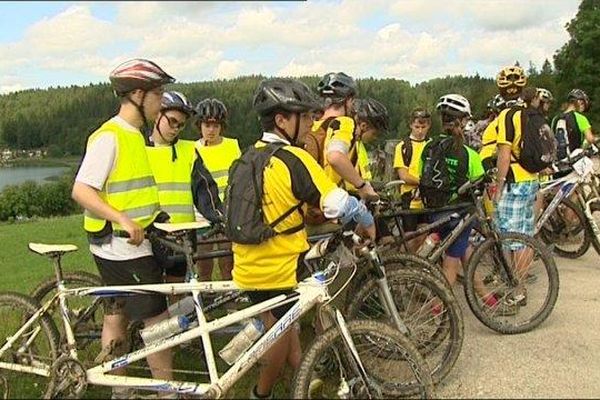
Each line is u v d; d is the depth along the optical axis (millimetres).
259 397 3977
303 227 3695
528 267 5219
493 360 4664
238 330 4051
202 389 3713
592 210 7297
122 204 3844
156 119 4320
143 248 3938
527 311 5328
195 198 4945
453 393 4180
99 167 3766
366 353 3906
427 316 4387
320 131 4531
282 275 3650
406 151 6137
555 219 7434
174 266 4422
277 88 3609
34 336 4285
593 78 50406
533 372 4438
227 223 3648
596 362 4570
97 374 3912
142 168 3922
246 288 3717
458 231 5199
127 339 4191
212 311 4121
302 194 3516
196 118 5727
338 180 4574
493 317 5148
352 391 3689
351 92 4609
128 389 3934
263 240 3559
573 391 4129
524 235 5180
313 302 3717
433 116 5770
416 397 3963
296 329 4086
